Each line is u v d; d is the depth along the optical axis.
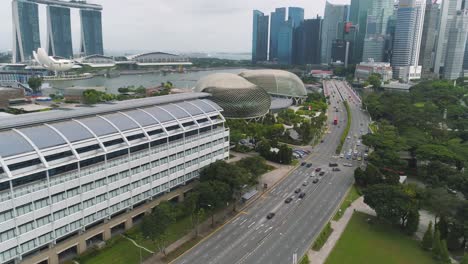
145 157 116.62
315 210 133.00
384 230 119.06
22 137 90.94
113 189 107.25
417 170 174.88
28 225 86.56
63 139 96.31
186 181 137.00
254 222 122.88
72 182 94.69
